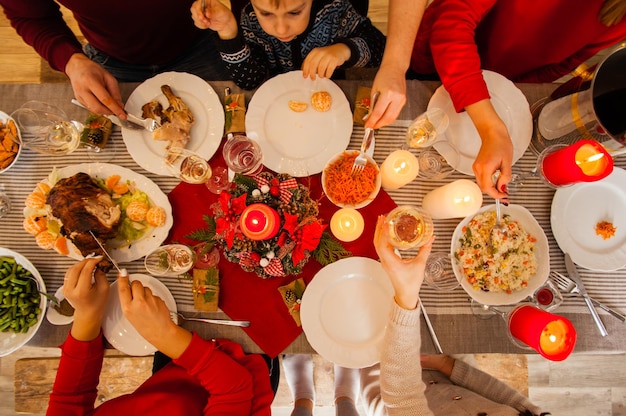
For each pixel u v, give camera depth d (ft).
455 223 3.51
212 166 3.56
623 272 3.43
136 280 3.34
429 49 4.38
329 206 3.49
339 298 3.37
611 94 2.90
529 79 4.54
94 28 4.41
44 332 3.43
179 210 3.51
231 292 3.42
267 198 3.11
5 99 3.70
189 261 3.32
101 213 3.26
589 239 3.43
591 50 3.95
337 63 3.70
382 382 3.37
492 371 5.93
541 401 6.13
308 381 5.57
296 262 3.12
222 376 3.18
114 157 3.58
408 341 3.16
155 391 3.41
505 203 3.40
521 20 3.80
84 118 3.66
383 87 3.40
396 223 3.10
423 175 3.51
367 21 4.38
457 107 3.47
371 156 3.55
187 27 4.77
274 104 3.58
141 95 3.63
